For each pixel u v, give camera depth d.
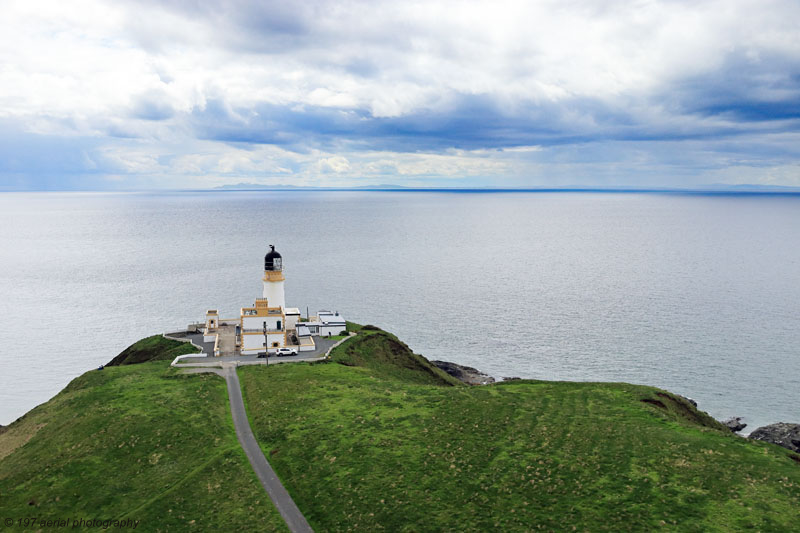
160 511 40.38
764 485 37.81
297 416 54.28
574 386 63.22
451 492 40.59
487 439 48.34
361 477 43.03
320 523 38.34
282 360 76.56
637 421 50.44
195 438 50.78
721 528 33.81
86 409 57.88
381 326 131.00
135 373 70.19
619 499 37.91
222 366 73.50
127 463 47.56
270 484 43.25
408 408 56.09
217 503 41.00
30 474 46.72
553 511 37.44
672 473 40.41
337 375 68.62
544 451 45.59
